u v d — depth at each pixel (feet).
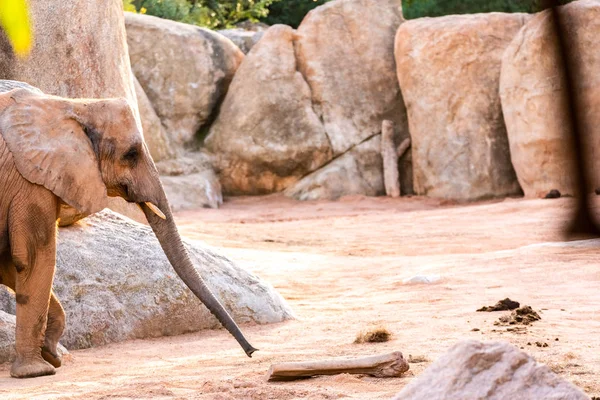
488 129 113.91
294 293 47.85
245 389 22.66
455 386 13.78
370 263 58.34
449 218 89.45
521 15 117.70
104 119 28.94
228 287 38.04
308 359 28.68
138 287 35.73
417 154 119.44
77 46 55.67
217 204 116.78
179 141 122.31
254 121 122.83
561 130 100.22
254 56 125.70
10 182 27.71
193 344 34.04
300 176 122.93
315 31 127.13
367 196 120.06
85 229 36.63
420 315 37.14
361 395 21.79
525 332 31.17
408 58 119.75
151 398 22.65
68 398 22.93
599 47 98.12
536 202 92.73
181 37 124.57
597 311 35.81
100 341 34.22
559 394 13.50
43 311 28.25
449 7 137.80
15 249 27.76
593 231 72.74
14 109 28.09
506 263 51.55
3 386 26.40
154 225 29.68
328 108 124.26
